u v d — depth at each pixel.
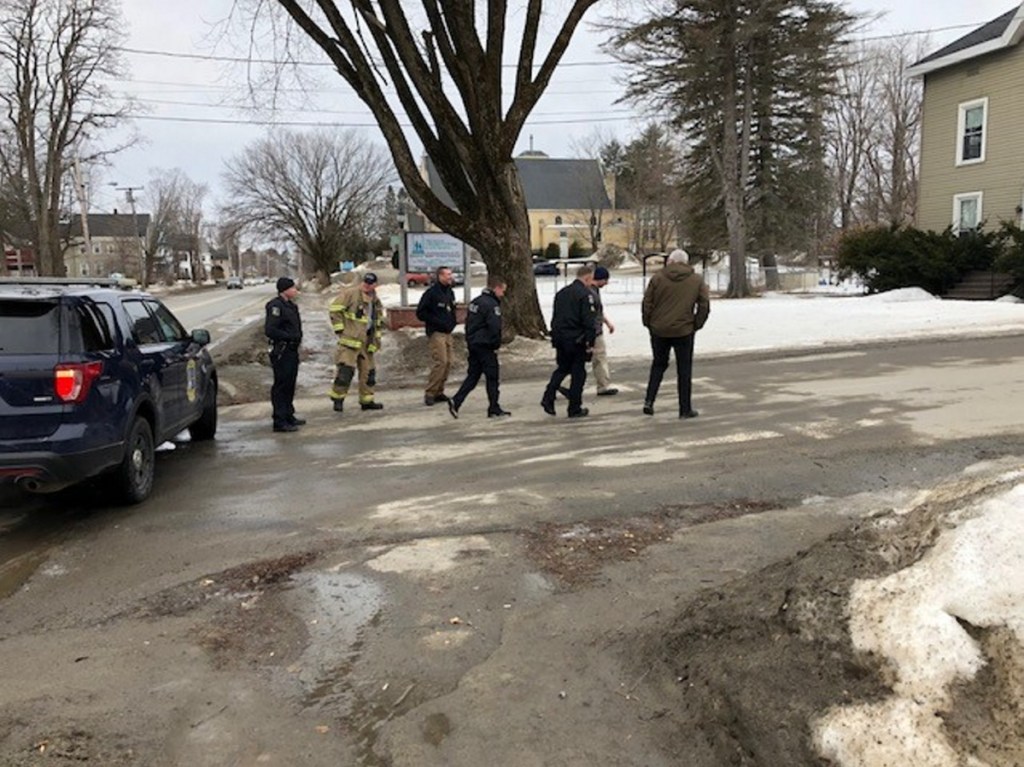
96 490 6.50
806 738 2.63
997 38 23.61
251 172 66.75
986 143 24.67
